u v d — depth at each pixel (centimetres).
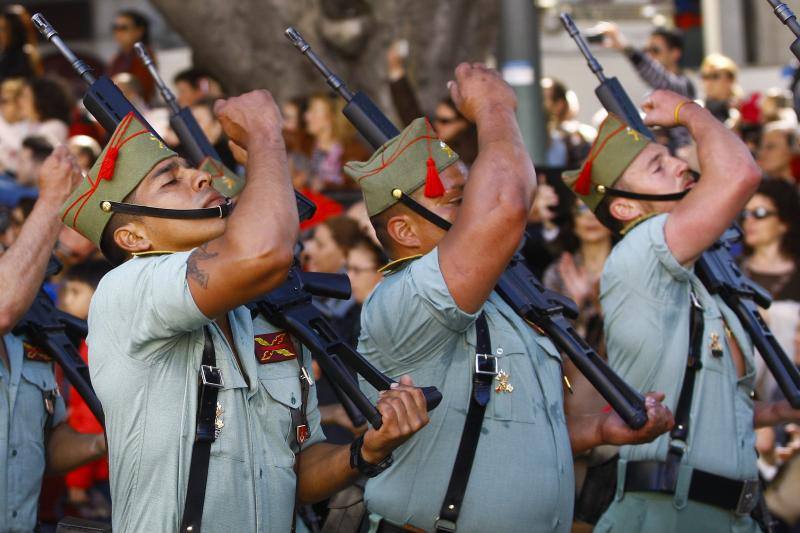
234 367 914
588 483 1275
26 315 1127
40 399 1138
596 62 1309
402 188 1045
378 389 948
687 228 1180
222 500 891
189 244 920
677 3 3309
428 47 2341
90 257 1619
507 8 1856
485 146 1000
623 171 1241
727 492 1200
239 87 2422
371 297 1052
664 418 1041
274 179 884
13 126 2133
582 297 1648
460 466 1002
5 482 1091
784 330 1661
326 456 972
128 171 918
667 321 1202
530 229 1719
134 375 889
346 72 2369
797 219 1703
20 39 2430
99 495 1516
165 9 2391
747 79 2905
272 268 848
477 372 1008
